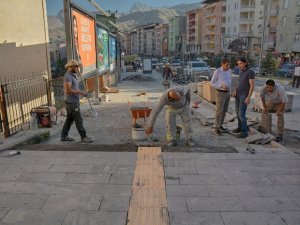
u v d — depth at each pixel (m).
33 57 10.06
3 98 6.65
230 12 74.38
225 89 7.27
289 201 3.69
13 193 3.86
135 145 6.23
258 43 64.38
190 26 106.81
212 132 7.77
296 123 10.00
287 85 23.50
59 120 8.92
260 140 6.61
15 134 6.94
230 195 3.84
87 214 3.37
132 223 3.20
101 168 4.70
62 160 5.07
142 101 14.48
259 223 3.21
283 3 51.16
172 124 6.33
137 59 62.44
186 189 3.99
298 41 48.22
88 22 12.59
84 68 11.78
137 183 4.16
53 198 3.73
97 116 10.11
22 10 9.39
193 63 29.86
